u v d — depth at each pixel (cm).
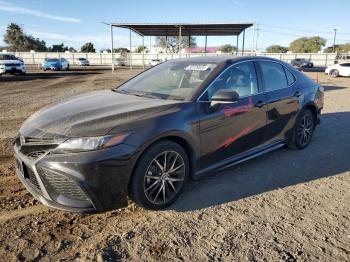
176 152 360
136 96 411
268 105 470
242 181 441
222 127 405
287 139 532
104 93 441
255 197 396
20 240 307
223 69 423
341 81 2275
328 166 501
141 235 318
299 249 299
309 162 516
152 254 291
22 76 2620
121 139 315
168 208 367
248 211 363
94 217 349
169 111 359
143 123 333
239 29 3425
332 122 799
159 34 4066
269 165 500
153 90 430
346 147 595
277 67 516
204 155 392
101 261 280
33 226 331
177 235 318
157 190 352
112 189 316
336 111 947
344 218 353
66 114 349
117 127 319
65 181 308
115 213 358
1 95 1340
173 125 351
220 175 459
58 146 308
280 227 333
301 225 338
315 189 421
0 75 2672
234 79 434
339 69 2873
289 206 376
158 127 338
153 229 328
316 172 477
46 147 315
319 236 319
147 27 3344
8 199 385
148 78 469
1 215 349
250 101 442
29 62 6656
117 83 1970
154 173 347
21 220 341
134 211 362
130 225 335
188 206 372
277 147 511
